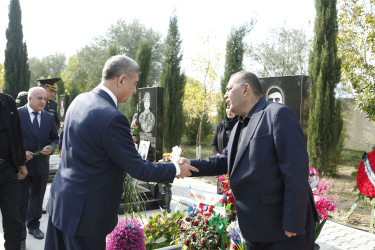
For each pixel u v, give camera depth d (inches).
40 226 164.1
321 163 303.6
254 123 68.7
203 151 557.9
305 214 61.7
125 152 64.9
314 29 312.0
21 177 118.9
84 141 65.0
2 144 103.1
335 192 263.6
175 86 434.0
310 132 307.1
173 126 431.5
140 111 231.3
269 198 65.6
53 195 70.4
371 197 114.9
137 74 75.2
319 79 299.6
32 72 1469.0
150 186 201.6
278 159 64.1
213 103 494.9
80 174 65.2
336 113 305.4
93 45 944.9
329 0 299.1
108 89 72.2
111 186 66.7
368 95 286.0
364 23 310.5
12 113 107.9
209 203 116.7
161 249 109.0
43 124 145.9
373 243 150.6
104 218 65.2
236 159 70.1
